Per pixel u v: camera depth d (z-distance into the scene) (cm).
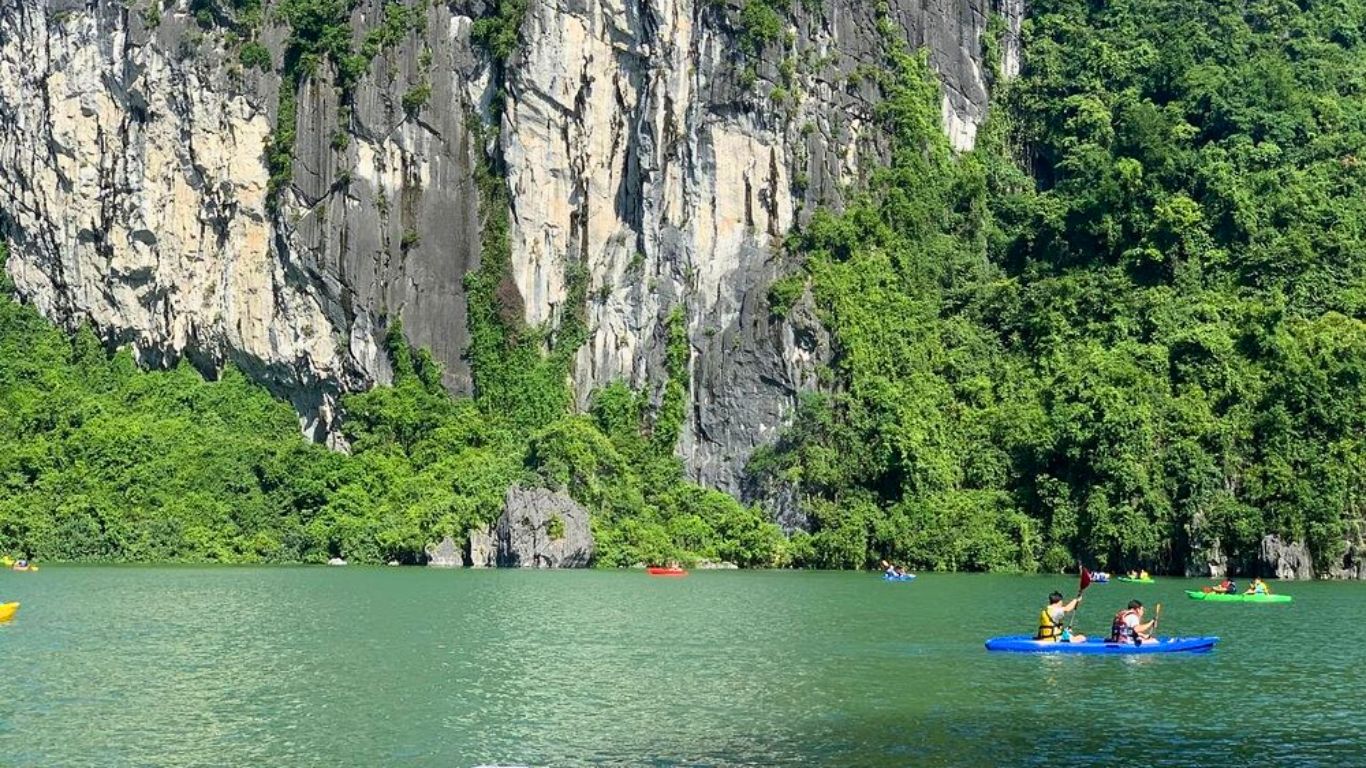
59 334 14875
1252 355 12450
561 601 8275
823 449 13050
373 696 4891
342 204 14362
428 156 14638
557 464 12612
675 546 12594
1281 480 11412
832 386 13512
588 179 14750
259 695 4897
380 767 3925
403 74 14675
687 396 13962
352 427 14025
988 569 11944
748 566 12688
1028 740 4206
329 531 12738
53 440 13462
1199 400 12112
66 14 14738
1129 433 11694
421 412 14088
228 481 13188
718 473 13650
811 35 14900
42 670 5397
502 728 4378
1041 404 12850
